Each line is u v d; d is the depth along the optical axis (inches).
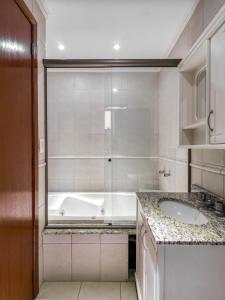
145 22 89.4
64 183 138.6
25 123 67.1
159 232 43.4
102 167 137.4
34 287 74.1
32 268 72.8
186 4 78.8
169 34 98.5
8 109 55.6
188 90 72.3
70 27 92.7
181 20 88.2
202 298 41.3
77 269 83.7
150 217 52.3
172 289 41.0
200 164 77.0
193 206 63.1
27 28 68.4
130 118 130.1
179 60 90.5
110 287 80.2
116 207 125.7
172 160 107.3
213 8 65.1
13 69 58.4
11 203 57.2
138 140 129.8
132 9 81.4
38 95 79.2
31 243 72.1
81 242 83.6
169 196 73.0
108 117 132.3
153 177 128.7
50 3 77.9
